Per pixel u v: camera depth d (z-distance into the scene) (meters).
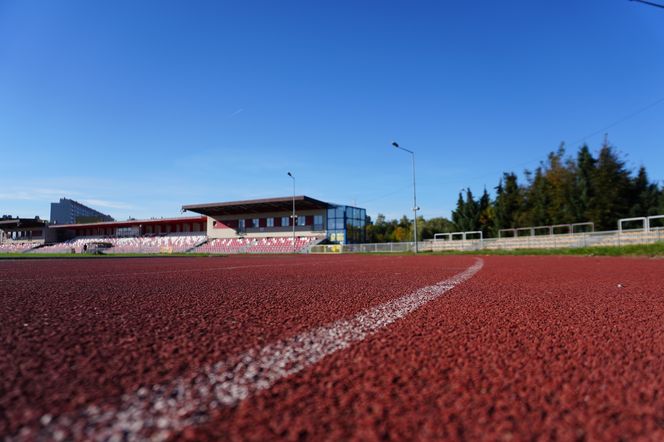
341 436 1.21
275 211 53.22
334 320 3.11
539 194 33.06
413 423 1.31
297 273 9.20
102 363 1.92
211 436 1.20
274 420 1.31
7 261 19.83
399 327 2.86
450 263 14.50
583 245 24.78
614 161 27.53
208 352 2.14
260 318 3.19
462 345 2.36
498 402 1.50
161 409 1.39
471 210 41.22
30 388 1.57
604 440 1.22
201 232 60.91
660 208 25.97
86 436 1.18
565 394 1.59
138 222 63.38
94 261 19.98
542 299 4.42
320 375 1.79
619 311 3.62
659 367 1.95
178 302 4.13
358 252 42.34
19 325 2.84
